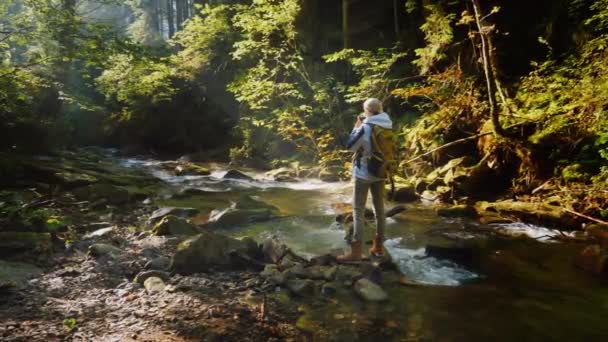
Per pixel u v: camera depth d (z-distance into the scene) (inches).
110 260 174.2
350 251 183.2
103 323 123.3
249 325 125.5
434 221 245.9
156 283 149.8
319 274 158.7
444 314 136.1
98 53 349.4
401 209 242.1
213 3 694.5
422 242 209.0
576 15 327.9
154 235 210.4
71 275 158.9
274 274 159.0
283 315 132.9
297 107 510.0
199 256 165.8
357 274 160.4
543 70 337.7
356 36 514.9
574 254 191.0
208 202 303.4
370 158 171.8
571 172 249.6
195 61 684.1
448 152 337.1
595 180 237.6
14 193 274.1
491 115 278.7
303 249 199.8
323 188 367.9
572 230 224.5
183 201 304.8
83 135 725.3
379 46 508.7
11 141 464.4
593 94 261.6
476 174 293.9
